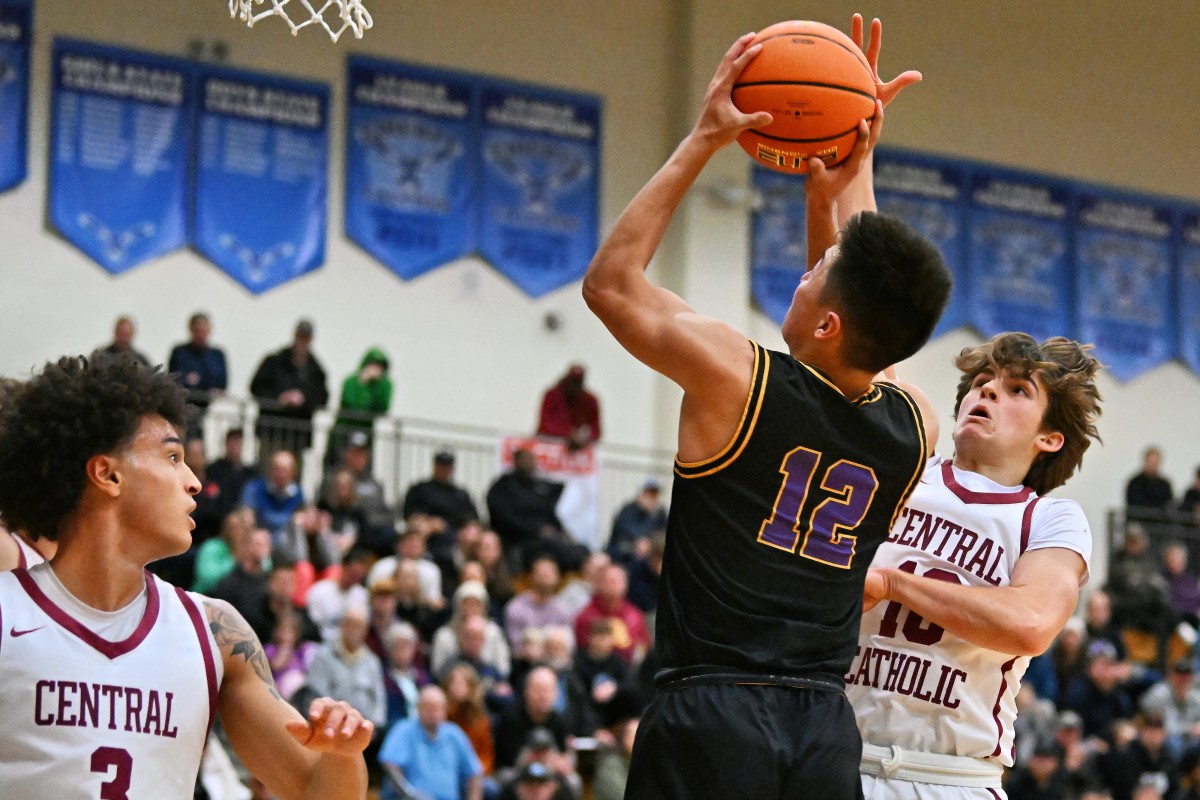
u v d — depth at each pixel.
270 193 15.89
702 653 2.95
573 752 10.60
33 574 2.92
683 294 16.89
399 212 16.45
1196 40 20.22
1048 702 12.30
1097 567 18.69
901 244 3.00
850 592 3.07
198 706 2.97
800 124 3.25
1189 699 13.28
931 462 3.85
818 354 3.08
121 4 15.41
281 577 10.73
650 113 17.61
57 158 15.03
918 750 3.55
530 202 17.03
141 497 2.95
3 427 2.96
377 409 15.07
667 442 17.22
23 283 14.84
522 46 17.12
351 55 16.38
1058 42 19.39
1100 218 19.44
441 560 12.91
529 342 16.88
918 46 18.61
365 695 10.27
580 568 13.71
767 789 2.86
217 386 14.22
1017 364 3.77
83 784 2.80
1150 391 19.53
